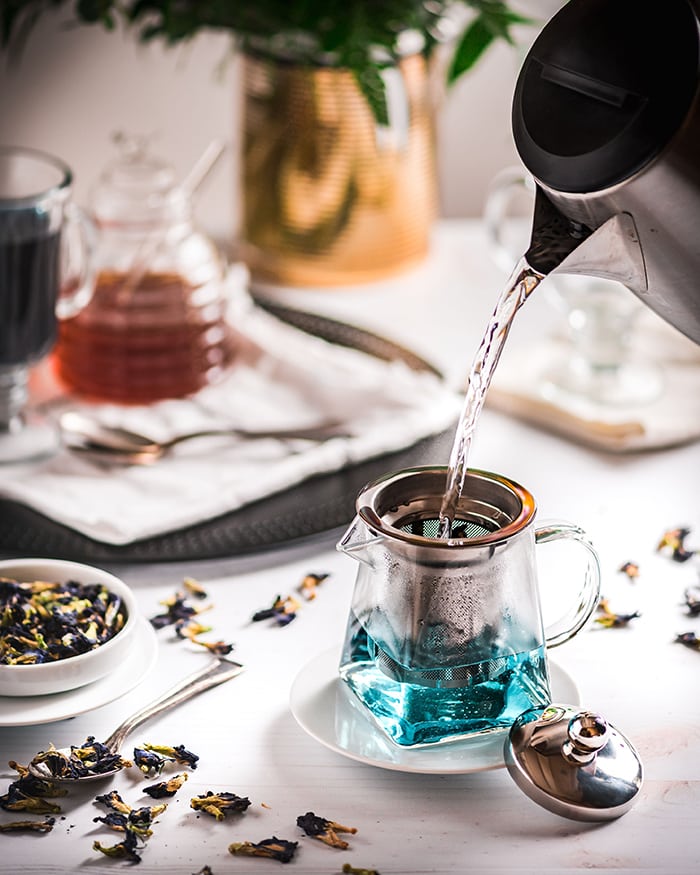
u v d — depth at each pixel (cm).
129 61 198
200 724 131
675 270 127
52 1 179
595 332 164
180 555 144
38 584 136
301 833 124
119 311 162
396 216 180
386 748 127
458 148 210
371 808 125
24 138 201
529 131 125
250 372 169
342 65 169
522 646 127
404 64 173
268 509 150
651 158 122
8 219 150
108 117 201
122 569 145
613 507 152
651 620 140
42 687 129
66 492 152
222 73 193
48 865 122
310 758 129
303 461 153
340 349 170
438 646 125
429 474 129
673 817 125
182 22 171
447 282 184
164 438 159
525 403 162
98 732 130
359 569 129
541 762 125
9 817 124
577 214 126
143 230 162
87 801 125
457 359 171
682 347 172
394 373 165
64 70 197
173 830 124
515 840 124
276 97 174
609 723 130
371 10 169
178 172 205
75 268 160
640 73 121
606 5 123
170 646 138
